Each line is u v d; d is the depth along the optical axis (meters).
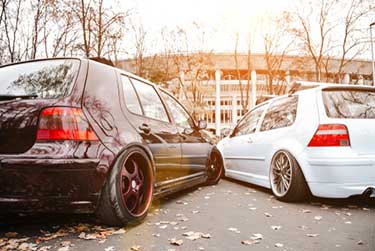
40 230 2.87
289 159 4.04
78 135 2.56
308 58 20.41
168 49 22.84
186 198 4.49
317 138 3.74
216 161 5.91
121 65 18.39
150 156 3.32
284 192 4.18
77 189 2.52
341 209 3.77
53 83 2.79
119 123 3.00
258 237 2.73
